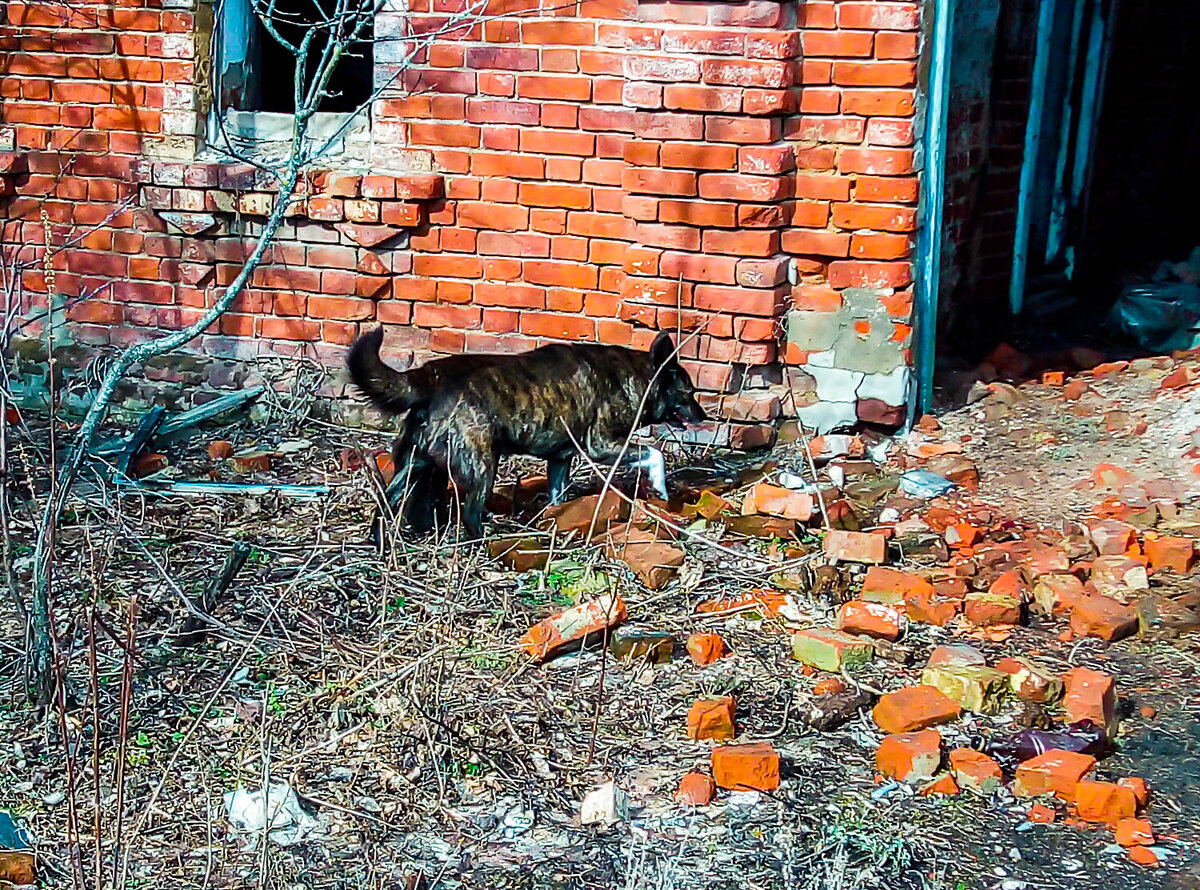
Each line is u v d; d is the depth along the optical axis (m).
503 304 5.97
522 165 5.84
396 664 4.33
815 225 5.60
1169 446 5.48
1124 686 4.28
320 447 5.92
